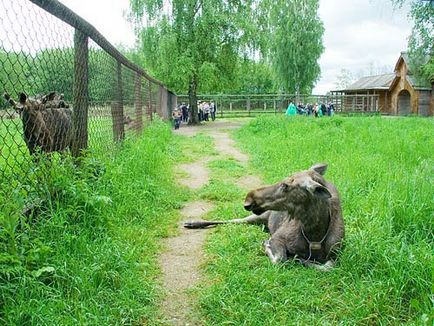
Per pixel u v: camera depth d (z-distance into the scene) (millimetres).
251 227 5949
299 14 49844
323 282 4219
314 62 50125
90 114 6879
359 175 7730
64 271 3801
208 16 26750
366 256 4434
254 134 18750
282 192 4582
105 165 6305
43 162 4852
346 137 13969
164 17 27203
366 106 49812
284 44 49688
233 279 4246
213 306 3867
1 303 3270
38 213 4418
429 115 43344
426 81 37844
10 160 6238
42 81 4863
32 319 3166
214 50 27656
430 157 9977
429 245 4609
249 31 27328
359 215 5848
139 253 4945
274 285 4137
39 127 6301
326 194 4281
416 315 3549
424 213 5340
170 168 10195
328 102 46312
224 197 7797
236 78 29234
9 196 3967
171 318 3777
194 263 4953
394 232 5109
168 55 26453
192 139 17875
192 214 6906
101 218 5121
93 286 3865
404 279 3930
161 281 4465
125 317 3590
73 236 4289
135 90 12281
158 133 15109
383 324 3502
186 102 38219
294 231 4777
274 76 51688
